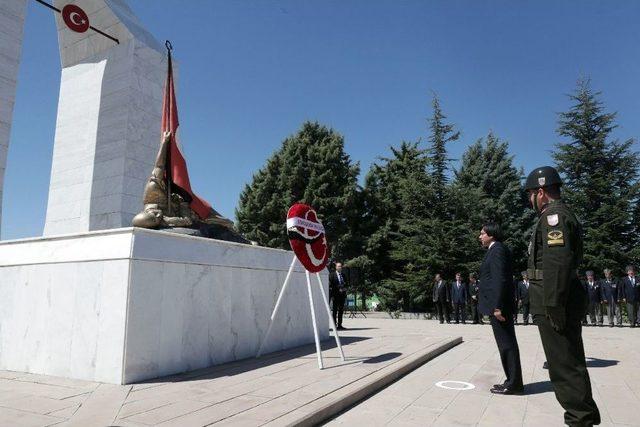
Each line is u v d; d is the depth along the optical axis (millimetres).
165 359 5785
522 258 31469
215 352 6617
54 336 5930
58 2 13484
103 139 12328
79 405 4305
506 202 33344
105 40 13039
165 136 8047
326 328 10000
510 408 4723
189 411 4070
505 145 36031
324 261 7449
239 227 31250
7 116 14203
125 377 5254
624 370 7031
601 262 25156
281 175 30172
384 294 27594
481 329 14453
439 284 18078
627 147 27734
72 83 13328
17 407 4234
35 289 6277
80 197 12258
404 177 30500
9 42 14492
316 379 5512
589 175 28172
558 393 3463
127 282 5449
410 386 5730
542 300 3613
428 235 25781
